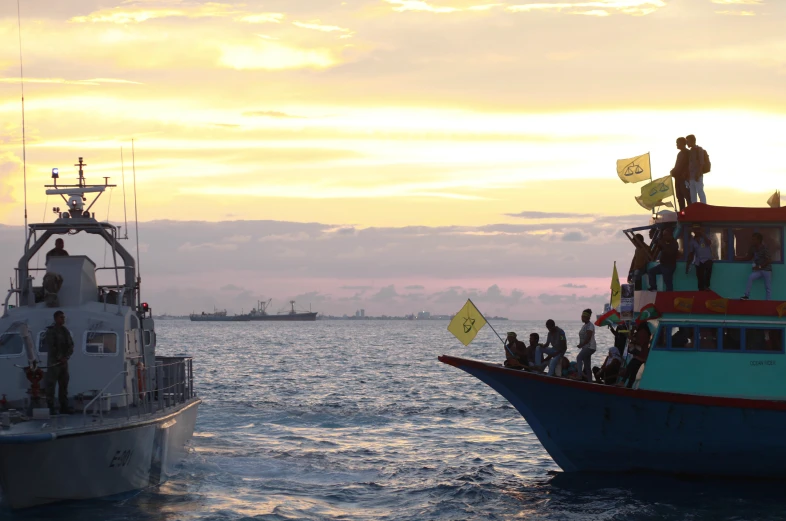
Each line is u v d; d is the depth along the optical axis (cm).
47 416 1912
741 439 2128
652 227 2342
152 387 2381
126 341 2159
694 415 2130
